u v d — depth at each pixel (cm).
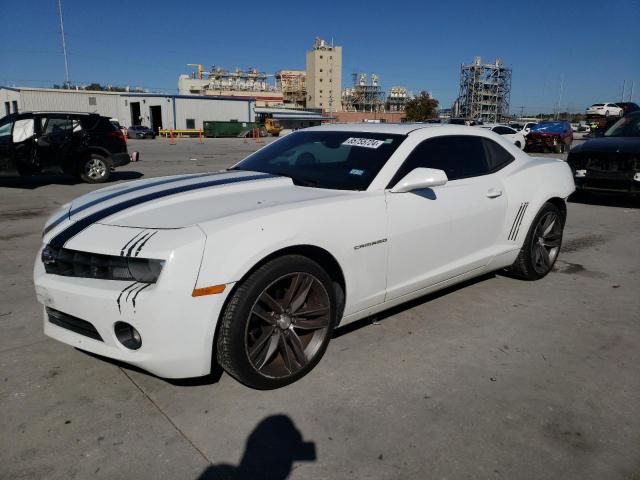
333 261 294
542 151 2561
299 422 248
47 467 215
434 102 9325
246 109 6500
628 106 2938
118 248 244
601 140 866
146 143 3609
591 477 215
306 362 286
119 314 240
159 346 239
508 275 479
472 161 398
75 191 1009
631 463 224
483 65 11081
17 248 562
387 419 251
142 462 220
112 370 294
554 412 261
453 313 387
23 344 326
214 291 242
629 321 380
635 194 812
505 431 244
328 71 14012
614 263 536
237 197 296
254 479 211
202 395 270
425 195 341
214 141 4184
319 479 211
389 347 328
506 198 409
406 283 339
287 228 266
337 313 306
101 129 1150
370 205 307
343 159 350
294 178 345
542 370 303
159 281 234
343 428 244
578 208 878
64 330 270
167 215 265
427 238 344
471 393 276
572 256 563
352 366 302
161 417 251
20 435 236
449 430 244
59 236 269
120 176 1301
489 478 213
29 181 1172
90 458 221
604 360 318
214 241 243
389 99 15025
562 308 402
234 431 241
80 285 251
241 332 253
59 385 278
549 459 226
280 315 272
